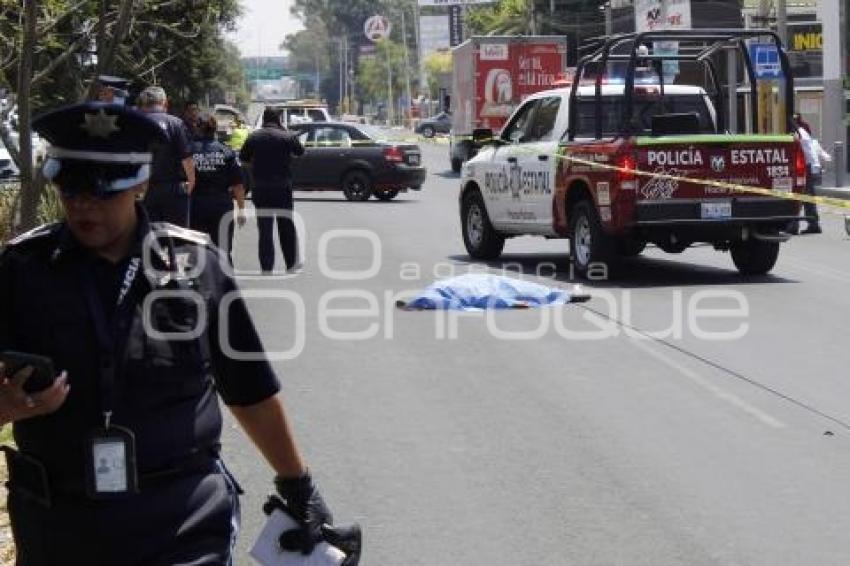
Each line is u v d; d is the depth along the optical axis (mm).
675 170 18203
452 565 7578
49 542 4355
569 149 19422
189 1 15742
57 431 4320
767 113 31938
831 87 44031
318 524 4688
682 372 12688
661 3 51500
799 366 12938
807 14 59719
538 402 11516
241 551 7820
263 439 4672
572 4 83438
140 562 4324
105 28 10945
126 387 4312
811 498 8766
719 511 8508
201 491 4426
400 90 179125
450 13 119688
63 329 4312
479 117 50562
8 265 4387
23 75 9875
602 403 11453
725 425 10680
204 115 16578
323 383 12359
